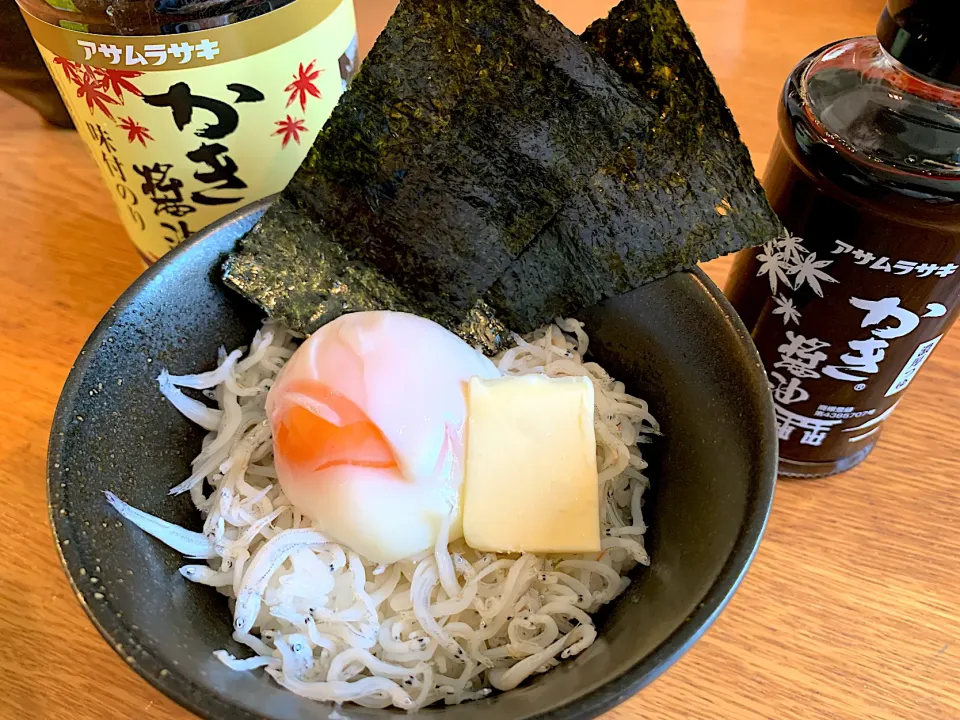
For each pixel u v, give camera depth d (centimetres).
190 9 15
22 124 27
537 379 15
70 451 12
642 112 15
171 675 10
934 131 13
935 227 13
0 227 24
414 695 14
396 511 14
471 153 15
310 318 16
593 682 11
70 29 16
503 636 14
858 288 15
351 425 14
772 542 17
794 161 15
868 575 17
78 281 22
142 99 16
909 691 15
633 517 15
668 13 14
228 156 18
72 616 16
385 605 15
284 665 13
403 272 17
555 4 30
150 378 15
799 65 16
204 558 14
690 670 15
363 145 15
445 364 15
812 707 15
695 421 14
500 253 16
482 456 14
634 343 16
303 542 14
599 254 16
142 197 19
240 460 15
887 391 17
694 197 15
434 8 15
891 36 13
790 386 17
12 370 20
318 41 17
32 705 15
